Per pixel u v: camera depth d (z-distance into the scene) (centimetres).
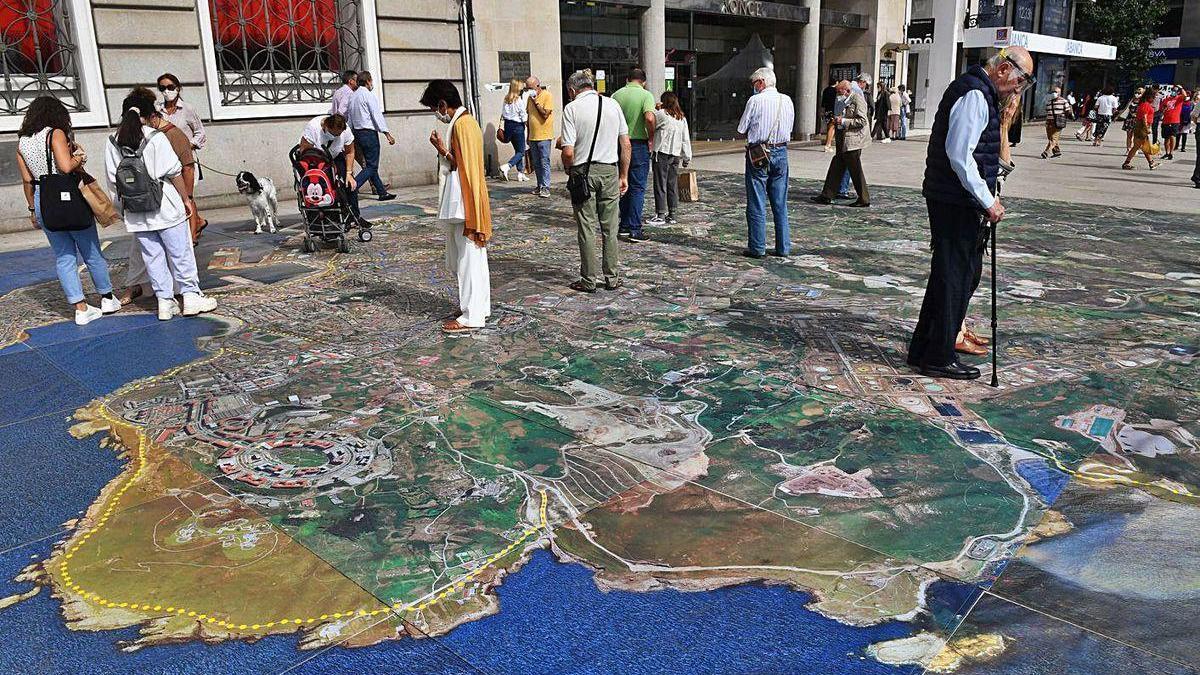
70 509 355
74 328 621
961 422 425
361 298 694
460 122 567
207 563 313
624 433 422
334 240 935
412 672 255
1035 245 874
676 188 1044
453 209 585
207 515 348
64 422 448
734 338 572
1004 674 248
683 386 485
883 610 279
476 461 394
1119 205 1145
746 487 363
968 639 264
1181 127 2078
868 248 873
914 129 2942
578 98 664
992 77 439
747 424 429
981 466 377
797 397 464
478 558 314
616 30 1912
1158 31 4903
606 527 334
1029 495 350
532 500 356
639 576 301
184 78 1146
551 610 283
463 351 555
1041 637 263
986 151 443
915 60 2969
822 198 1183
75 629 277
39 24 1033
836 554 311
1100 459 381
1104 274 745
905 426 422
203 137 970
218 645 268
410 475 381
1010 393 464
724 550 315
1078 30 4288
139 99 621
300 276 774
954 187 450
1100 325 590
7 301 702
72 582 303
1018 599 283
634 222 918
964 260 466
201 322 633
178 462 397
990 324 595
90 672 257
